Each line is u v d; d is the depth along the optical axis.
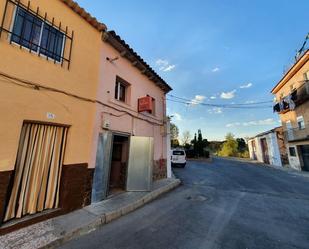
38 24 4.15
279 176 12.86
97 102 5.44
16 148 3.49
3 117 3.34
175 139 38.25
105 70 5.94
